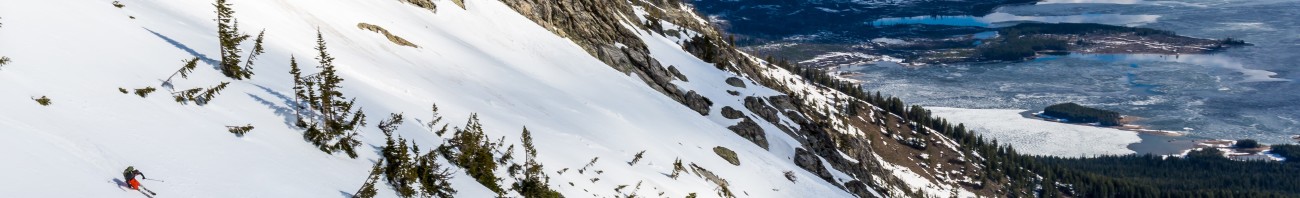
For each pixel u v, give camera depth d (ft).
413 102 123.13
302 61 124.36
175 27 113.70
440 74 160.04
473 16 246.88
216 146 69.46
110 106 70.44
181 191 59.00
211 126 74.18
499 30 247.09
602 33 320.91
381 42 171.32
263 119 82.74
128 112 70.54
